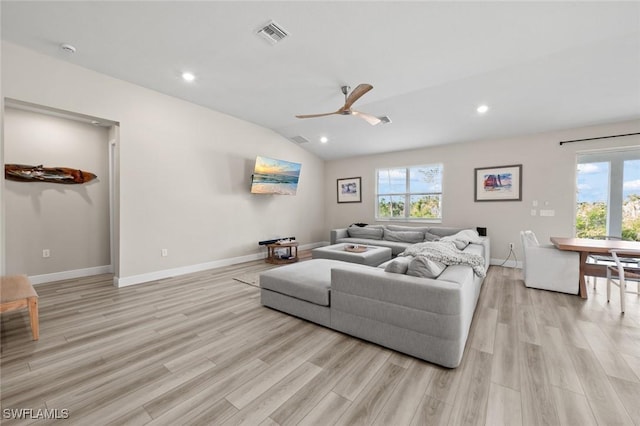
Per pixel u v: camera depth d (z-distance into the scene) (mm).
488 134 4762
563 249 3156
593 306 2893
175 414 1406
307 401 1504
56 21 2393
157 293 3332
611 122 3967
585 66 2949
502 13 2223
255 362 1882
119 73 3332
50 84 2965
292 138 5977
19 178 3561
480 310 2783
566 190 4281
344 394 1560
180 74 3342
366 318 2158
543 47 2684
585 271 3232
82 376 1714
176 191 4145
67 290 3430
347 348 2072
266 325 2467
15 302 2086
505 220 4773
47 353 1979
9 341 2150
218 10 2246
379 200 6438
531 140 4543
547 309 2809
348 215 6859
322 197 7223
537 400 1489
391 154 6137
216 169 4672
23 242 3613
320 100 4105
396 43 2648
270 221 5715
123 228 3596
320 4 2166
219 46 2744
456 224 5273
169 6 2211
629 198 3969
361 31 2480
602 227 4160
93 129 4230
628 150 3934
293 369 1801
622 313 2697
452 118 4371
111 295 3248
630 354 1945
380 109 4285
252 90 3766
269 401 1503
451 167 5320
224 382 1666
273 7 2205
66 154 3971
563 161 4301
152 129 3846
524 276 3674
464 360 1891
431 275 2029
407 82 3443
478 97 3742
